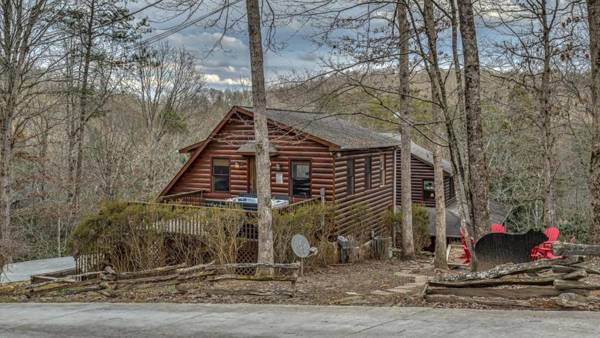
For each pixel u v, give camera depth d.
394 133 31.92
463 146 17.56
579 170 21.75
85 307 9.29
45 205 22.34
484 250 9.26
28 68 18.77
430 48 10.77
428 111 24.83
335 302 8.41
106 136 28.55
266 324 7.00
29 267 16.94
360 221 20.19
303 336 6.25
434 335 5.85
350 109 13.63
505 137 25.48
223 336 6.52
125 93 26.61
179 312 8.23
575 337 5.42
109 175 27.98
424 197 29.58
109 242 15.30
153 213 15.20
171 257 15.55
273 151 18.16
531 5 14.48
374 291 10.16
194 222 14.95
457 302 7.38
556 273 6.88
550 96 15.87
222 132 19.69
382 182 23.42
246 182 19.30
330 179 18.09
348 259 18.41
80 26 20.45
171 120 35.22
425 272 15.20
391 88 11.91
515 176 26.56
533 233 9.06
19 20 18.06
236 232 14.80
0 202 18.62
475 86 9.71
